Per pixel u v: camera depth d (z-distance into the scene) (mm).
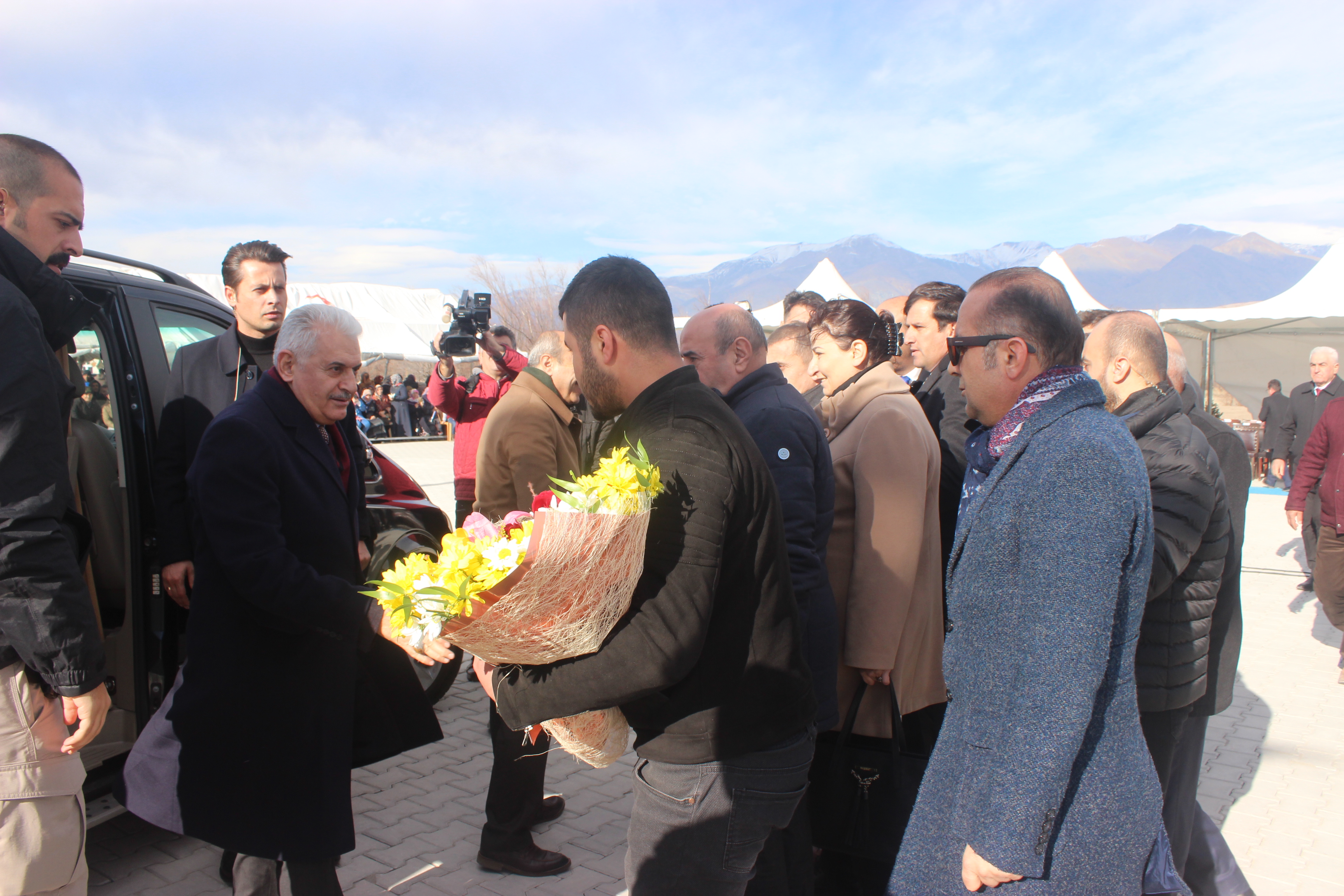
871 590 2600
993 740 1554
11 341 1676
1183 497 2072
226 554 2088
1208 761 3998
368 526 3064
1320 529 5078
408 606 1259
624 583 1395
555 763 3965
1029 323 1658
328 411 2342
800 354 3645
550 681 1493
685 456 1535
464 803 3514
